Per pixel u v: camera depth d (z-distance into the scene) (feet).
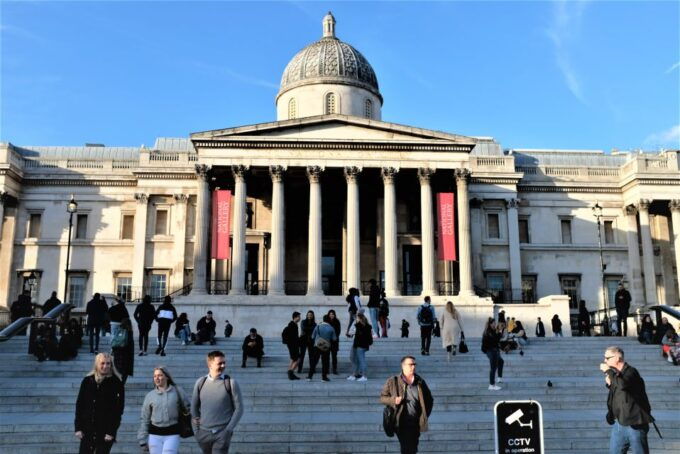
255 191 178.50
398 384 42.42
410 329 148.66
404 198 178.50
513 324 115.85
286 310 148.66
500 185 188.96
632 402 42.42
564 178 196.13
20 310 125.08
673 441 59.26
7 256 180.65
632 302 187.32
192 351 102.06
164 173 183.42
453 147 161.89
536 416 37.55
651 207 193.36
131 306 147.13
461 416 66.69
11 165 178.50
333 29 207.31
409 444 41.63
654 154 209.67
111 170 187.42
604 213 195.93
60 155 210.18
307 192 179.52
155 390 40.68
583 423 63.05
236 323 147.23
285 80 196.65
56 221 185.47
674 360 96.48
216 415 40.11
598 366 94.48
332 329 79.46
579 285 190.80
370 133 161.38
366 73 195.93
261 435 59.00
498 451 37.04
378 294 115.65
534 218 194.39
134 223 186.29
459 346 100.07
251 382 78.48
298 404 71.46
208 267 163.84
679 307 172.14
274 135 159.02
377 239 173.17
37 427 60.64
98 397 41.22
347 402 71.87
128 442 57.57
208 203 157.07
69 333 93.35
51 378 83.35
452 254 152.97
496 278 185.68
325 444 56.85
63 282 181.88
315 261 153.38
